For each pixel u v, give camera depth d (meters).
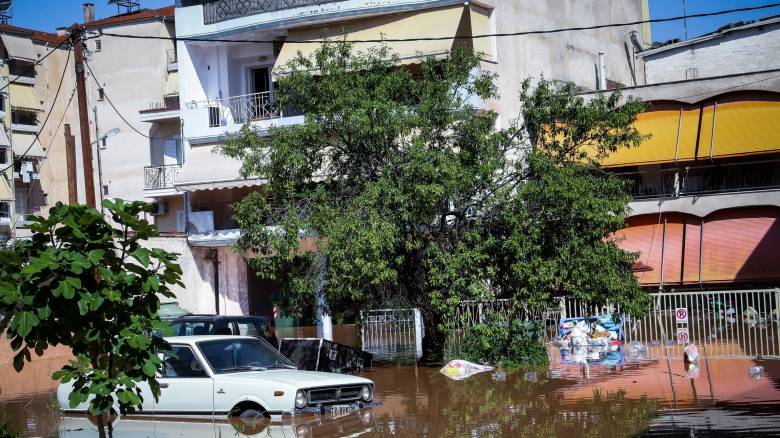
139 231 8.65
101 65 50.16
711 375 16.58
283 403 13.13
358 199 18.67
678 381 16.02
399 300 20.44
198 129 35.44
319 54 20.55
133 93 49.47
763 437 10.77
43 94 55.22
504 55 32.88
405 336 27.41
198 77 36.09
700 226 31.44
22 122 54.53
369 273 17.98
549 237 19.34
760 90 31.61
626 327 25.56
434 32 30.55
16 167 53.56
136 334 8.28
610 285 19.08
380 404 15.16
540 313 23.30
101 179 46.84
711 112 32.00
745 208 31.11
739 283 29.83
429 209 18.67
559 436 11.63
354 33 32.00
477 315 20.77
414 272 20.08
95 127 49.81
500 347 20.25
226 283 37.06
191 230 36.06
